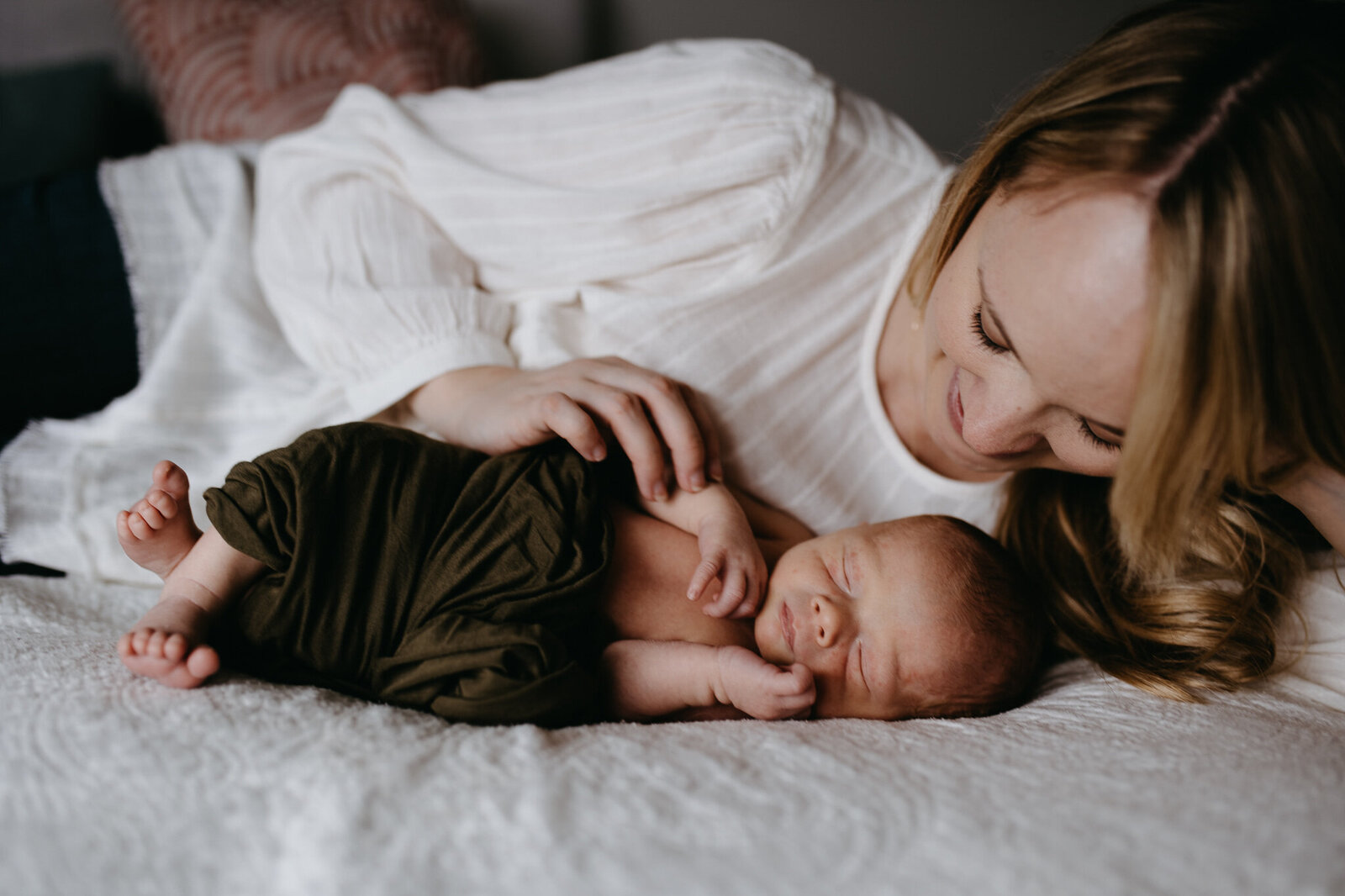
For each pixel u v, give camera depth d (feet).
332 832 1.66
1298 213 1.98
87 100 5.86
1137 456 2.18
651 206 3.23
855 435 3.43
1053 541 3.35
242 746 1.91
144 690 2.14
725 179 3.24
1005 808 1.83
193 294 3.79
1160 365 2.05
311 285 3.42
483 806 1.76
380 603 2.51
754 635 3.15
